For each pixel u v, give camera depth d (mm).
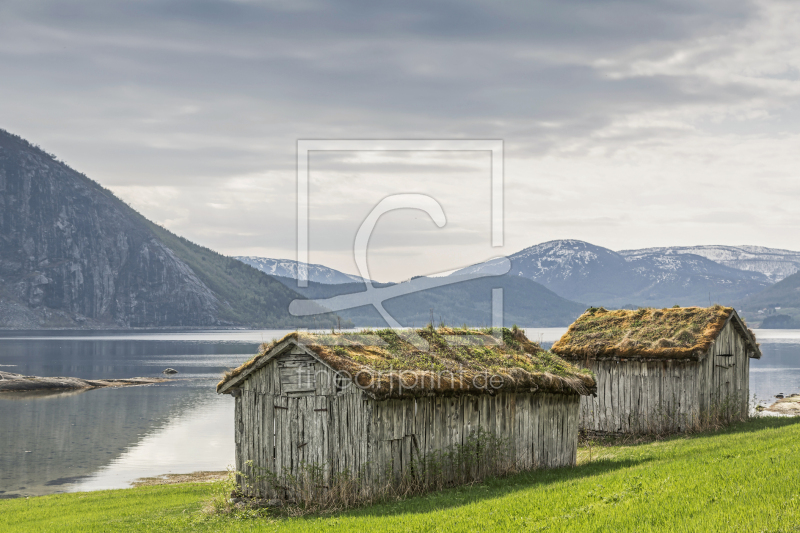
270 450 20547
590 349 31969
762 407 46875
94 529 19938
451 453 20359
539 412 23031
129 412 60188
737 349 32875
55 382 79250
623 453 25016
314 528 15289
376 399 18516
